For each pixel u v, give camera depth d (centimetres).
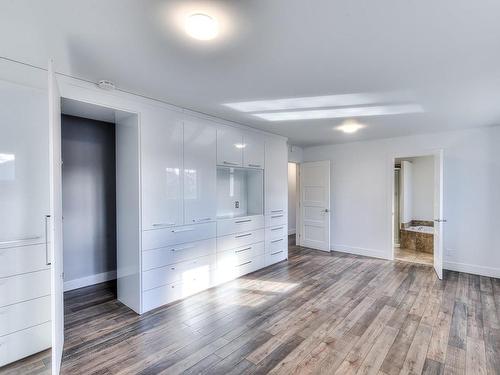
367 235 505
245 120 360
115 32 160
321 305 295
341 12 141
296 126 394
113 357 205
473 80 228
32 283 205
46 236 210
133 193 278
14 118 198
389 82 234
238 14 142
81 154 351
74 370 190
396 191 611
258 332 240
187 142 313
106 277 372
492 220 389
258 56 189
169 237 296
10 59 194
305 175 580
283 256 474
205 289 337
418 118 346
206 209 337
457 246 415
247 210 453
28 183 203
